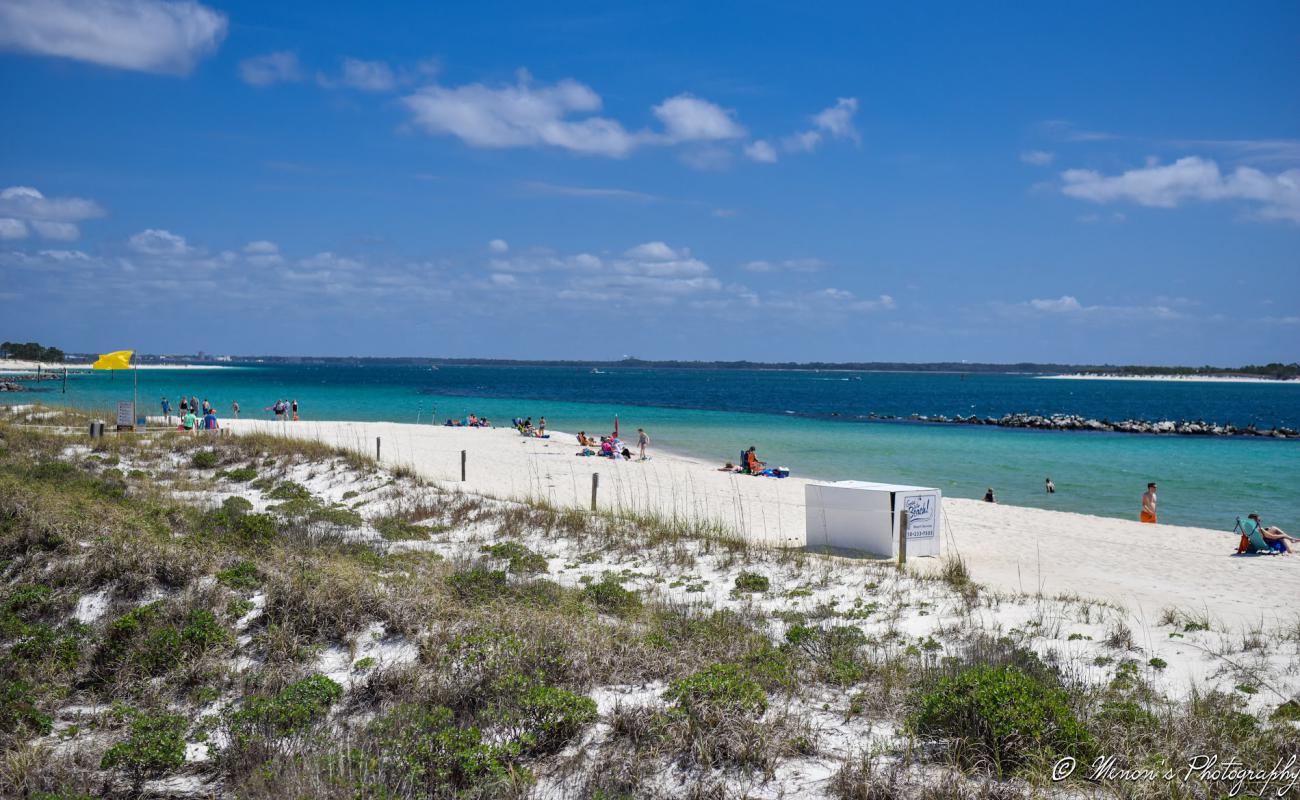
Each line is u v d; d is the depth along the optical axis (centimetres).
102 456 2453
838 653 948
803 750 689
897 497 1836
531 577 1346
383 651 909
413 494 2170
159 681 848
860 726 750
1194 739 710
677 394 12688
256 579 1105
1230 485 3484
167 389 10169
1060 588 1570
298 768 644
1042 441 5581
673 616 1092
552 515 1931
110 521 1353
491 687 775
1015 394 15850
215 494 2066
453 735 673
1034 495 3192
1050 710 696
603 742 703
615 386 15712
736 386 17375
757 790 622
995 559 1870
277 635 915
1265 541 1970
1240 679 950
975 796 596
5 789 642
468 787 636
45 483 1773
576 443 4397
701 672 780
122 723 773
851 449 4750
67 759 688
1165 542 2108
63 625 979
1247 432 6550
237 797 626
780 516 2422
